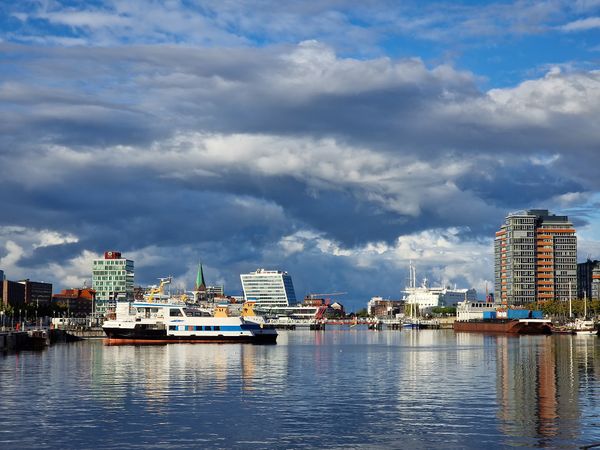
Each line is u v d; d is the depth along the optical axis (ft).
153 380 422.41
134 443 250.98
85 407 320.29
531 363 536.83
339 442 252.62
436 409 313.94
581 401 333.21
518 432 265.75
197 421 287.69
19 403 330.95
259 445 248.73
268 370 485.15
